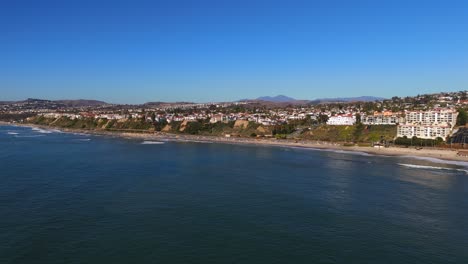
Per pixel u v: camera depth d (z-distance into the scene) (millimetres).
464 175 101625
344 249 48562
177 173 98250
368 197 74125
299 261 45031
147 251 47000
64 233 52094
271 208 65625
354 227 56438
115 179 88062
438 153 157500
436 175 101125
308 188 81625
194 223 57250
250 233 53469
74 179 86938
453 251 48531
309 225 57031
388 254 47312
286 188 81375
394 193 77812
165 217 59781
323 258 45969
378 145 188000
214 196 73438
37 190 75250
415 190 80875
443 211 65125
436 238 52656
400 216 61906
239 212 63031
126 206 65375
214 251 47375
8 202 66188
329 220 59469
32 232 52188
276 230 54781
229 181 88375
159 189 78625
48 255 45250
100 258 44844
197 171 102250
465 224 58500
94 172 97125
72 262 43688
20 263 43125
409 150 167750
